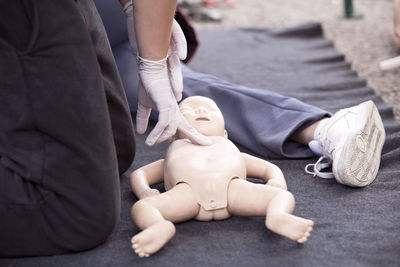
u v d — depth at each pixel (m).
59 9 1.00
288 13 4.13
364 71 2.56
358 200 1.27
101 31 1.20
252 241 1.09
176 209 1.13
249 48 3.07
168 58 1.21
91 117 1.02
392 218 1.17
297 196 1.31
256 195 1.14
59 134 1.01
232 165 1.20
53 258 1.06
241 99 1.63
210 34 3.46
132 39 1.21
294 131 1.51
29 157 1.03
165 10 1.08
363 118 1.36
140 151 1.66
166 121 1.17
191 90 1.71
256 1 4.73
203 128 1.31
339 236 1.10
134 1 1.08
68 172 1.03
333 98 2.13
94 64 1.04
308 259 1.02
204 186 1.16
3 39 1.00
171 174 1.21
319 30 3.29
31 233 1.04
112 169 1.06
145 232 1.01
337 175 1.32
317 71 2.55
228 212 1.18
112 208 1.06
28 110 1.01
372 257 1.02
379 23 3.55
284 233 1.02
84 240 1.06
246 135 1.60
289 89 2.26
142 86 1.20
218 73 2.56
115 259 1.05
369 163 1.34
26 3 0.98
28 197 1.03
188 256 1.04
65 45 1.00
